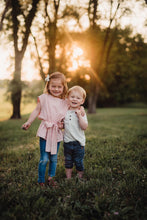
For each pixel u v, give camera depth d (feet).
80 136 8.43
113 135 18.75
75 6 18.17
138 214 5.90
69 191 7.18
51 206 6.28
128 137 17.42
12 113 31.63
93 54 24.38
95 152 12.38
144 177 8.43
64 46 23.41
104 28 20.51
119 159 10.91
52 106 8.33
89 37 22.72
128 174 8.74
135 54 24.11
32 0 16.66
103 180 8.29
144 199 6.70
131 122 33.47
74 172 9.45
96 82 45.37
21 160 11.43
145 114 56.34
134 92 63.16
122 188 7.50
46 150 7.97
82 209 6.11
